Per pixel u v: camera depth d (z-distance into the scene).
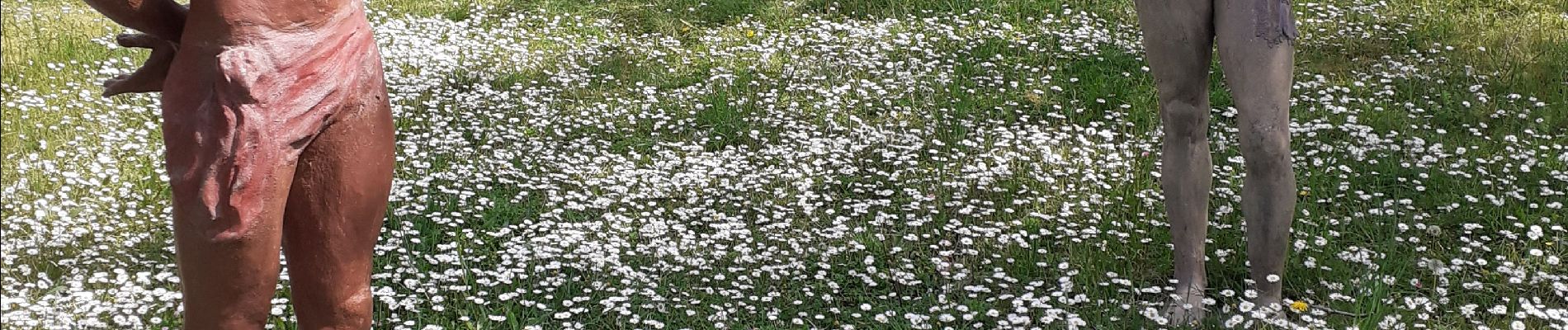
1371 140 5.44
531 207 4.99
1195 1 3.50
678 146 5.82
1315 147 5.60
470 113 6.11
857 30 7.65
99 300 3.93
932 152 5.59
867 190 5.28
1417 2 8.00
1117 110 6.24
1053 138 5.86
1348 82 6.56
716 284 4.32
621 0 8.58
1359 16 7.72
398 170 5.41
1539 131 5.78
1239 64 3.45
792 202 5.02
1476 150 5.46
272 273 1.98
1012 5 8.08
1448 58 6.92
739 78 6.77
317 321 2.19
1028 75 6.83
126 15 1.91
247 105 1.86
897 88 6.51
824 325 4.06
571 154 5.72
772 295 4.09
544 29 7.92
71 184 4.95
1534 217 4.77
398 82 6.64
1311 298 4.12
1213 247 4.54
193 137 1.88
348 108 2.02
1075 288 4.22
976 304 4.05
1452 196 4.96
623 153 5.79
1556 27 7.38
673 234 4.79
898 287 4.34
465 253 4.55
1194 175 3.80
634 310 4.09
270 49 1.88
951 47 7.30
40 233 4.46
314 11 1.93
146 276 4.02
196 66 1.88
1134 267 4.46
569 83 6.85
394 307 3.91
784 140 5.71
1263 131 3.47
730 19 8.22
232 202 1.87
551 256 4.31
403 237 4.55
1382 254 4.34
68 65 6.90
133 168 5.30
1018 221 4.79
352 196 2.09
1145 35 3.68
